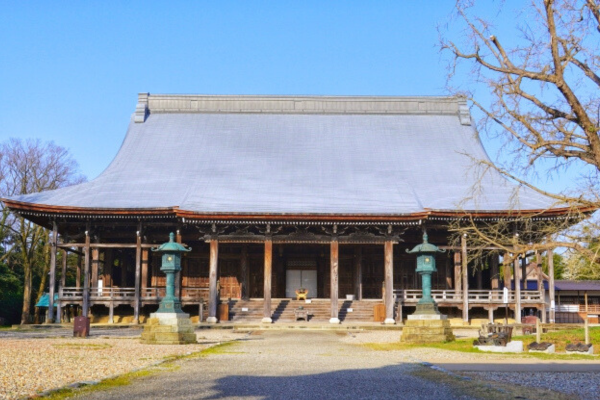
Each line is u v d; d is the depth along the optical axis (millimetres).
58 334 44719
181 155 72750
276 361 25234
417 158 72312
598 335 37531
